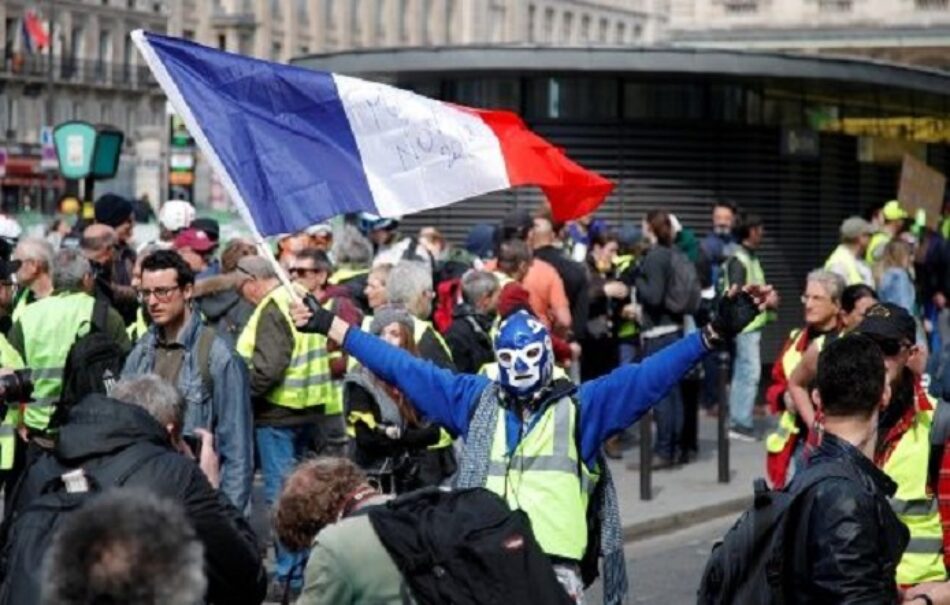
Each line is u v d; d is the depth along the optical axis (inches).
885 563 257.8
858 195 1098.7
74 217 1178.0
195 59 373.1
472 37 3371.1
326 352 513.7
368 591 254.1
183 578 175.5
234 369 426.0
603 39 3590.1
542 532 319.3
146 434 276.2
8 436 465.1
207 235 629.0
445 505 257.0
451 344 557.3
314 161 378.6
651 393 325.4
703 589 270.8
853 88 1032.8
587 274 735.7
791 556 257.9
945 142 1187.3
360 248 678.5
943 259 963.3
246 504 427.2
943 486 327.3
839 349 269.6
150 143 2947.8
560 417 322.7
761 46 2407.7
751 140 1023.0
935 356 583.2
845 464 262.1
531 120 1005.2
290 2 3181.6
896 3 2374.5
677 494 701.3
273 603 489.7
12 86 2952.8
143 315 518.9
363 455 462.0
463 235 1040.2
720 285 820.0
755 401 943.0
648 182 1008.2
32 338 468.8
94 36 3125.0
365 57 989.2
